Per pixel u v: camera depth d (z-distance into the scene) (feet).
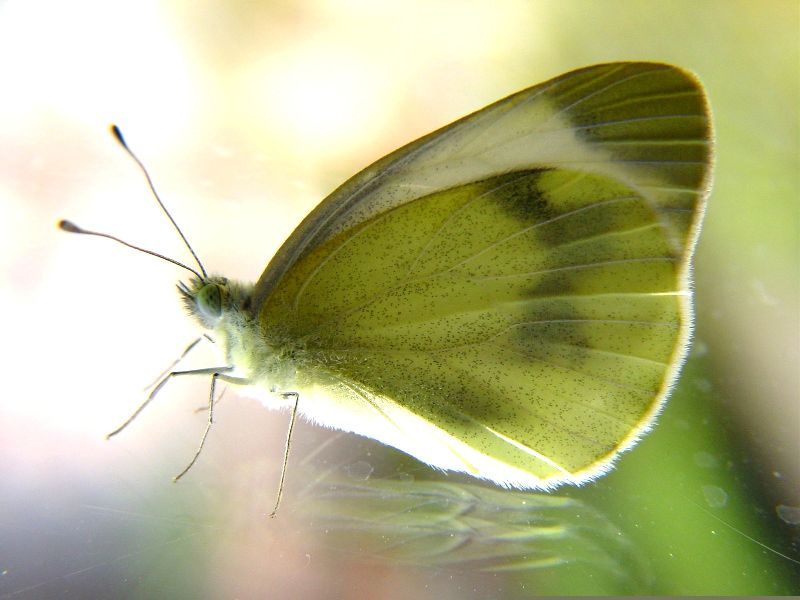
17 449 0.35
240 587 0.31
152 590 0.31
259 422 0.38
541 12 0.55
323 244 0.35
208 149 0.48
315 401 0.36
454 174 0.35
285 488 0.35
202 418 0.38
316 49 0.51
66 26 0.51
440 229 0.35
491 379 0.35
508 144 0.34
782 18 0.54
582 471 0.35
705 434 0.36
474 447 0.36
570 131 0.34
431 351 0.36
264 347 0.36
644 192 0.34
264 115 0.49
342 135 0.49
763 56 0.51
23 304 0.41
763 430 0.36
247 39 0.51
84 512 0.33
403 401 0.36
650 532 0.33
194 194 0.46
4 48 0.49
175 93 0.49
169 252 0.44
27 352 0.39
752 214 0.45
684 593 0.32
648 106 0.34
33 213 0.44
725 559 0.32
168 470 0.35
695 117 0.34
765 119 0.48
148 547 0.32
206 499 0.34
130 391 0.38
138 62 0.50
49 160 0.46
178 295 0.37
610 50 0.53
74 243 0.43
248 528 0.33
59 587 0.31
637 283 0.34
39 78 0.48
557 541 0.33
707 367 0.39
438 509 0.34
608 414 0.35
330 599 0.31
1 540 0.32
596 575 0.32
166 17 0.52
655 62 0.33
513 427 0.35
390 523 0.34
